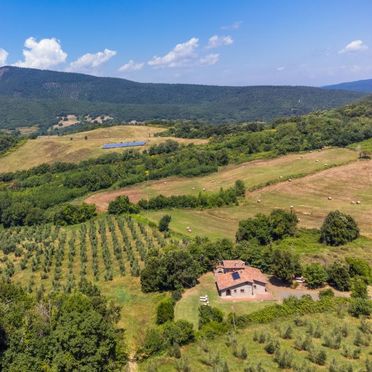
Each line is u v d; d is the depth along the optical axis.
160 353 53.50
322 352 48.72
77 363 45.22
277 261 75.50
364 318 59.97
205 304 66.69
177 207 130.12
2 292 60.31
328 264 79.38
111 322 59.62
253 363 48.53
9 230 131.50
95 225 124.25
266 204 120.19
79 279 85.25
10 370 43.78
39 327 48.56
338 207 110.62
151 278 76.06
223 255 83.75
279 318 60.66
